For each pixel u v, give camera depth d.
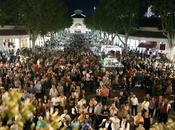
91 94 29.75
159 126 4.21
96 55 51.84
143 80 31.30
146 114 18.81
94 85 30.09
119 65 36.66
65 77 27.36
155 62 41.00
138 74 31.97
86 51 60.12
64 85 26.59
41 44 81.19
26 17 57.25
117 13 62.03
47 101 21.55
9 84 25.34
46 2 60.09
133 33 65.31
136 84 32.25
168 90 26.50
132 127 19.03
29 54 51.62
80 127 17.08
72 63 37.94
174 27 48.34
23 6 57.12
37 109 18.33
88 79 29.94
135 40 71.62
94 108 19.80
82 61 38.69
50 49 67.69
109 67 36.34
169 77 30.25
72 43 84.19
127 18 61.81
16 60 40.78
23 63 35.62
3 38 60.62
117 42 91.00
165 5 47.16
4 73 29.53
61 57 42.69
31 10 57.25
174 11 47.41
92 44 81.25
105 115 19.38
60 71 31.38
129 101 21.98
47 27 64.31
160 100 21.31
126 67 36.75
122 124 17.66
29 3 57.03
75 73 30.58
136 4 61.16
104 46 58.19
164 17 48.56
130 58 44.53
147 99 21.55
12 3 58.50
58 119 3.90
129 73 31.78
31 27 57.72
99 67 35.00
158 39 60.00
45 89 26.48
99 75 31.14
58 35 122.88
